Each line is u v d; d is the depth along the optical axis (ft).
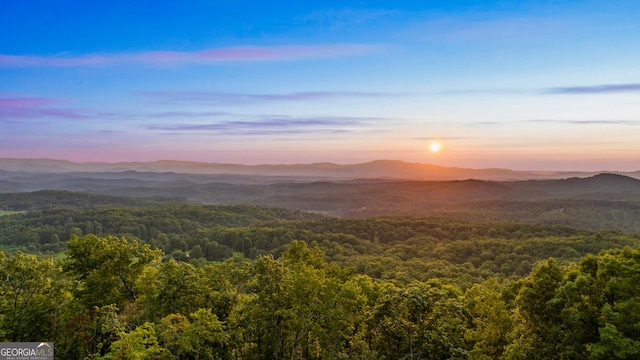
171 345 63.93
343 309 66.64
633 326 55.67
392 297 73.82
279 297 70.90
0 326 74.84
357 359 71.15
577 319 58.54
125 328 70.13
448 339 71.00
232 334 72.95
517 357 63.98
